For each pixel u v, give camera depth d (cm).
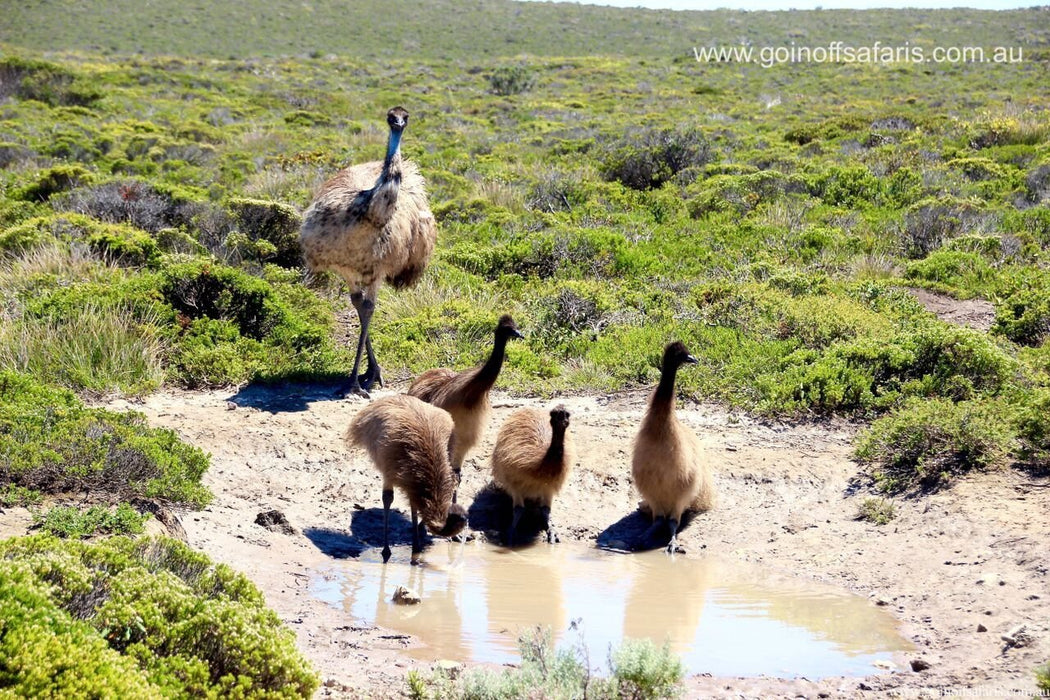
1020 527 746
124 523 674
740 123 3203
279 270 1391
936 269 1450
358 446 820
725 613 691
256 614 505
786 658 610
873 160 2203
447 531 763
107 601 485
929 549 755
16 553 506
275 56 7506
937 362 1053
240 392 1071
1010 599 656
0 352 1047
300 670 483
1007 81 4703
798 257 1530
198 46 8162
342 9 9888
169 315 1162
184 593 516
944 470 852
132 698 415
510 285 1415
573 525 877
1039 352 1116
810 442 972
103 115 3177
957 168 2036
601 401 1088
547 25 9631
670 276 1438
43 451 738
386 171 1049
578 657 584
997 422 877
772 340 1171
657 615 686
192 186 1855
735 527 856
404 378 1146
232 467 886
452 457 867
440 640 627
